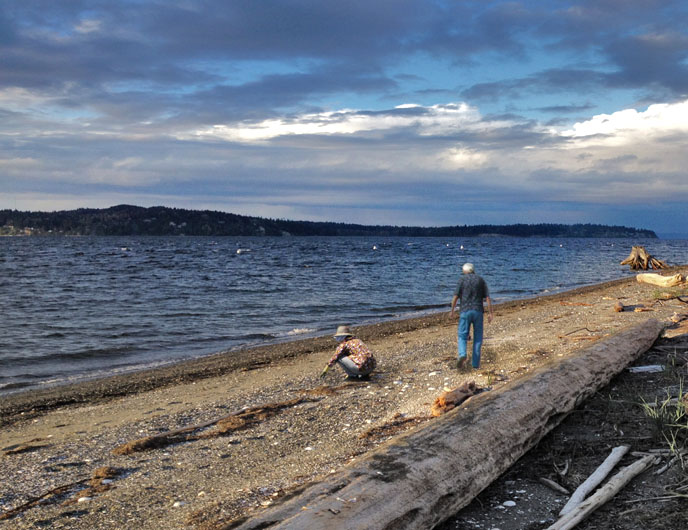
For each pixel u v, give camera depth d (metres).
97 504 4.30
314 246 131.62
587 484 4.00
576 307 18.31
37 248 106.69
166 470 5.06
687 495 3.68
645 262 42.38
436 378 8.46
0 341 14.86
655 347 8.70
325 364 10.88
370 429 5.99
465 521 3.73
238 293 28.05
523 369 8.51
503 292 28.48
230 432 6.22
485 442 4.37
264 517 3.19
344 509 3.24
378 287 31.20
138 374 10.80
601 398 6.15
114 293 28.05
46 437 6.60
